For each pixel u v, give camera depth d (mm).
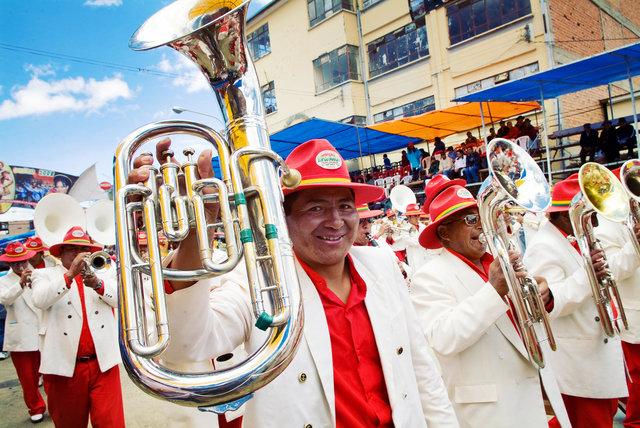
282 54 22828
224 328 1306
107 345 3477
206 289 1162
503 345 2076
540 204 2086
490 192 1985
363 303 1578
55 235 5195
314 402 1341
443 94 17328
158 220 1043
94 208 5500
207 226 1037
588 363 2627
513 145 2205
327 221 1524
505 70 15438
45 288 3398
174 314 1116
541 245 2846
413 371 1600
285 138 14312
